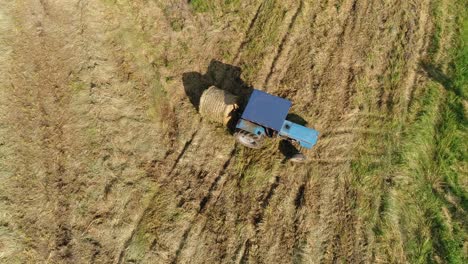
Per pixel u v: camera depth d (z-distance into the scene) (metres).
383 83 11.38
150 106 11.39
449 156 10.46
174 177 10.51
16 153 10.62
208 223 9.96
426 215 9.86
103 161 10.57
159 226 9.95
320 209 9.98
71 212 10.05
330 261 9.48
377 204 9.94
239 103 10.59
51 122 11.05
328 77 11.48
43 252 9.66
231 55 11.93
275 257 9.54
